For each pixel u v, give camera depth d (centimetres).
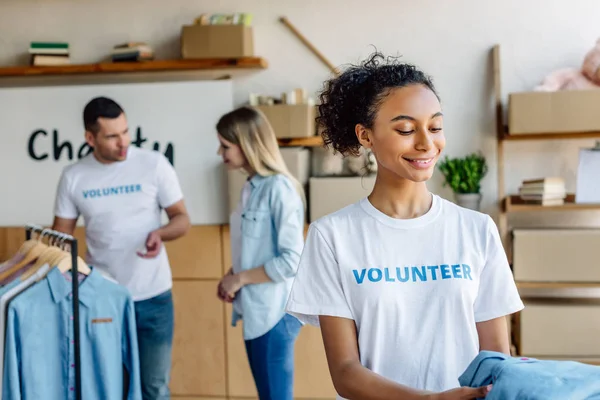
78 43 387
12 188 387
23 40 389
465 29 365
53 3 386
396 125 130
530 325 339
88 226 300
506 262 138
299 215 260
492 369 114
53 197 386
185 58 359
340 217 140
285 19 371
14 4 387
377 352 134
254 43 377
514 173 368
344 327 136
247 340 264
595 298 359
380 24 369
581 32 357
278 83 378
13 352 220
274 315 258
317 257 138
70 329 234
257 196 262
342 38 372
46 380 229
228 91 374
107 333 245
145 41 383
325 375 368
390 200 138
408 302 134
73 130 383
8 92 383
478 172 354
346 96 139
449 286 133
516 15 361
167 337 302
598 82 341
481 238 137
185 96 376
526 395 104
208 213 379
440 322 133
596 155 333
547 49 360
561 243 336
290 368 263
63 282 230
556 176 365
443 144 132
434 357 133
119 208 295
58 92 382
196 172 378
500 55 363
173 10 380
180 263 376
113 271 296
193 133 377
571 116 329
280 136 354
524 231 341
